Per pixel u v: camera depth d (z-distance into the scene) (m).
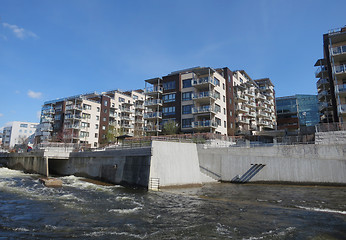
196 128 42.09
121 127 70.00
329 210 12.27
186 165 21.89
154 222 9.98
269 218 10.59
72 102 63.03
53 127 67.94
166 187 19.88
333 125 24.22
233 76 53.59
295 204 13.87
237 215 11.13
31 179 26.89
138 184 19.91
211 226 9.40
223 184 24.44
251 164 24.78
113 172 23.72
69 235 8.37
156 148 19.88
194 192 18.48
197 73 45.38
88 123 63.25
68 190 19.12
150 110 52.25
